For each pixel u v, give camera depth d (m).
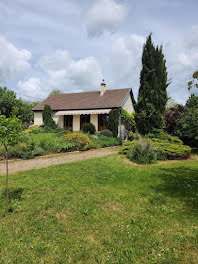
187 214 5.18
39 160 12.99
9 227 4.64
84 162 11.88
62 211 5.38
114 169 10.22
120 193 6.68
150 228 4.53
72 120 30.00
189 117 16.05
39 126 30.36
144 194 6.62
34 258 3.62
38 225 4.69
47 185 7.42
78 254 3.70
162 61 16.91
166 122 19.16
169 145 14.45
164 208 5.50
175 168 10.61
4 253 3.76
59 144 16.39
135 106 17.80
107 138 22.27
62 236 4.27
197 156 15.10
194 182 8.02
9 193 6.68
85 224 4.71
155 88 16.50
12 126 5.64
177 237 4.17
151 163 11.98
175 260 3.52
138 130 18.02
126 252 3.71
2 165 11.51
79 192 6.73
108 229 4.50
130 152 13.47
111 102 27.38
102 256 3.65
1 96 41.25
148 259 3.56
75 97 33.28
